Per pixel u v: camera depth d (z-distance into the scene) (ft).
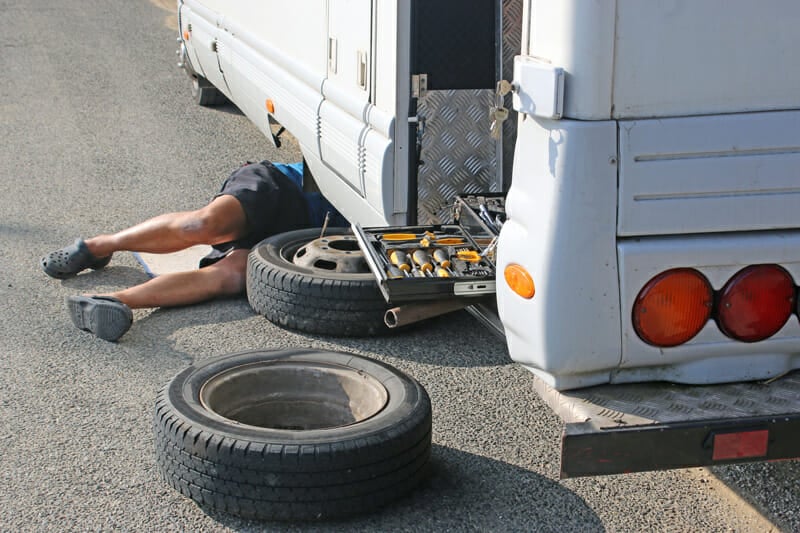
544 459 13.26
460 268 14.39
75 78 38.70
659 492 12.55
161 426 11.69
